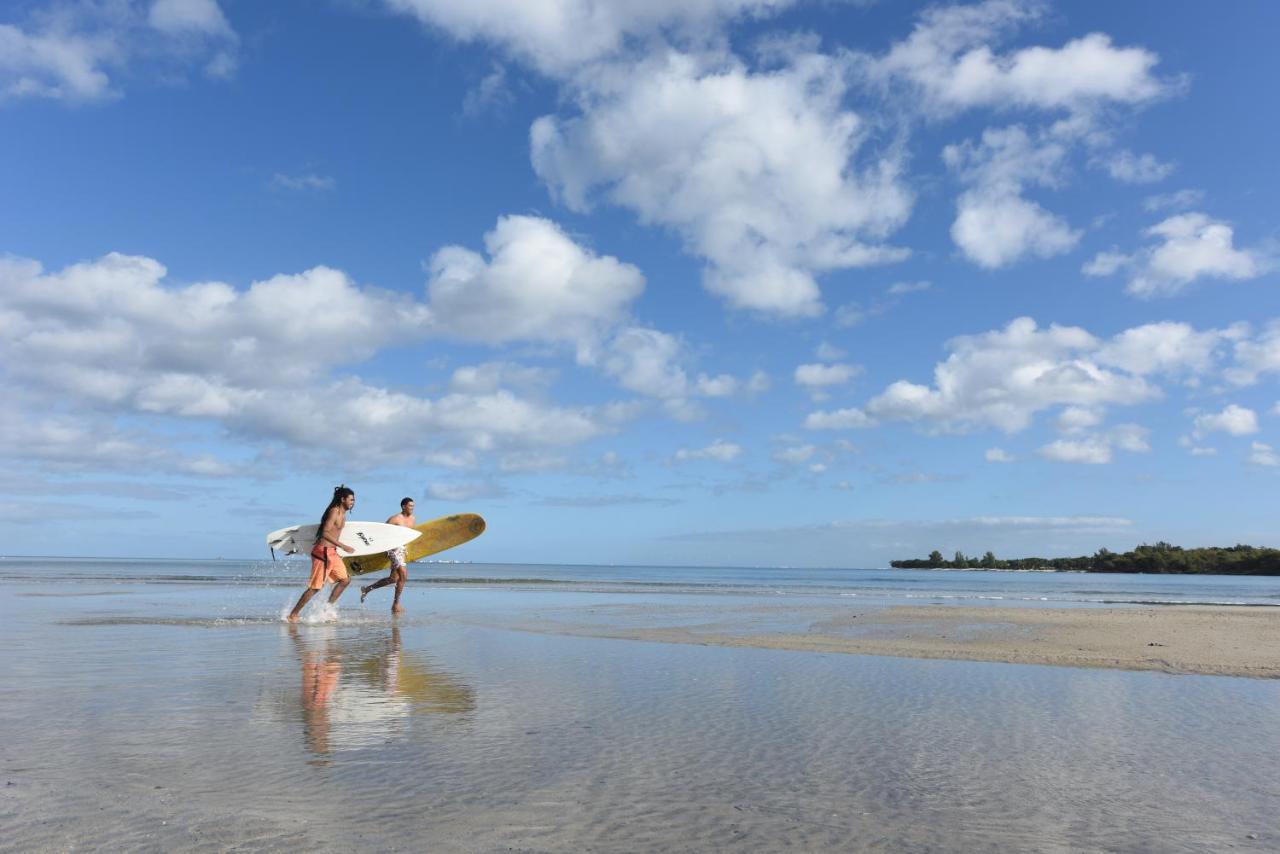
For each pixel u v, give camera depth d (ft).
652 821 10.97
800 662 27.73
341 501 42.88
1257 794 12.84
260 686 20.88
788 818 11.25
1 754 13.69
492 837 10.16
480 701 19.51
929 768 14.12
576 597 69.62
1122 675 25.72
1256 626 44.14
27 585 78.18
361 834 10.12
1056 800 12.35
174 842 9.62
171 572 157.07
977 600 78.02
